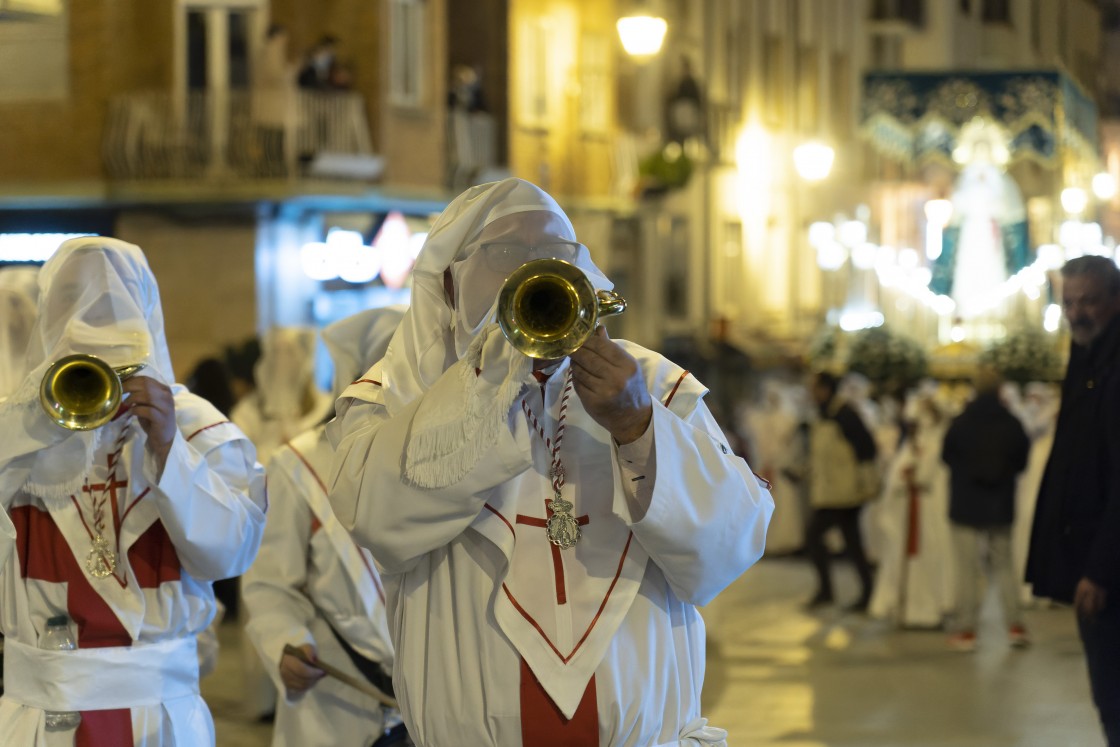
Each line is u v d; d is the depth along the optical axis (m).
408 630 3.85
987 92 28.86
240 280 23.61
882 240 32.25
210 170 23.39
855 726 10.53
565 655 3.68
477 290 3.72
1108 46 61.09
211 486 4.82
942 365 30.09
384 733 5.81
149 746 4.82
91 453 4.82
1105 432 6.33
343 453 3.85
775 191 40.72
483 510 3.72
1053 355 29.48
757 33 40.00
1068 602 6.49
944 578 15.21
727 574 3.71
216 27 23.83
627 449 3.61
